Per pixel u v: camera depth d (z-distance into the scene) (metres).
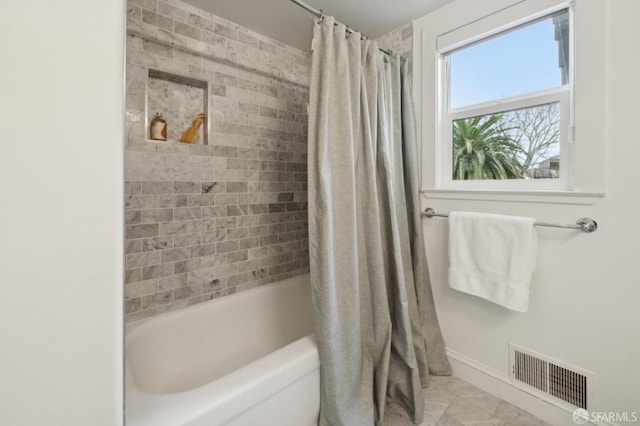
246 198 1.79
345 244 1.18
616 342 1.08
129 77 1.34
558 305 1.22
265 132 1.86
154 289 1.44
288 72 1.96
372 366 1.25
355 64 1.27
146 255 1.42
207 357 1.50
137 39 1.35
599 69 1.07
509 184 1.40
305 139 2.08
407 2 1.52
